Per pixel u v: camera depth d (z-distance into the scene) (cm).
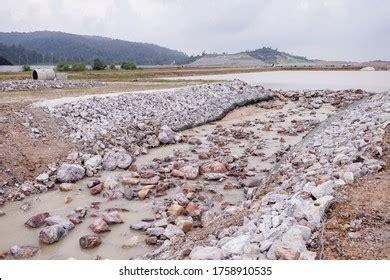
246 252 679
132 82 4372
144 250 978
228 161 1745
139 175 1577
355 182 924
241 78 7350
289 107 3566
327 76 8906
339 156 1118
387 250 646
